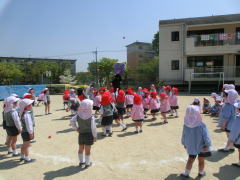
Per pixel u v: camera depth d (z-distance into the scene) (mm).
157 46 46562
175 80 27672
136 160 6051
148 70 37906
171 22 28047
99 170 5488
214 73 24984
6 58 66562
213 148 6859
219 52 25266
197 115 4734
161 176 5105
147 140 7820
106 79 44844
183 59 27344
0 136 8891
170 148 6938
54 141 7977
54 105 18500
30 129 5836
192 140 4785
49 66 50750
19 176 5223
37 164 5918
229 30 26266
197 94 23578
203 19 27656
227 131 6406
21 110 5891
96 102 12266
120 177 5098
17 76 46688
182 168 5512
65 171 5465
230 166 5543
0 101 23125
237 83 24719
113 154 6512
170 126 9891
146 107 11734
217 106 11898
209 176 5020
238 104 5578
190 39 25953
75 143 7699
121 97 10070
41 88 27703
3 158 6379
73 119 5562
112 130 9352
